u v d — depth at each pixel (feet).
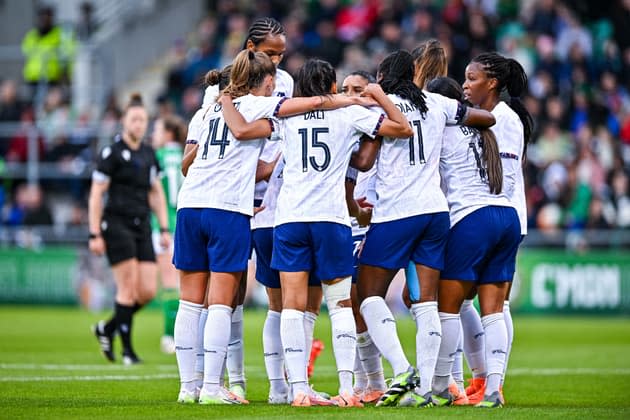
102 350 133.28
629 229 232.12
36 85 275.59
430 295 85.71
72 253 238.68
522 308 230.07
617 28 285.02
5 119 255.09
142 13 313.32
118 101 286.87
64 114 259.80
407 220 84.79
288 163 85.35
